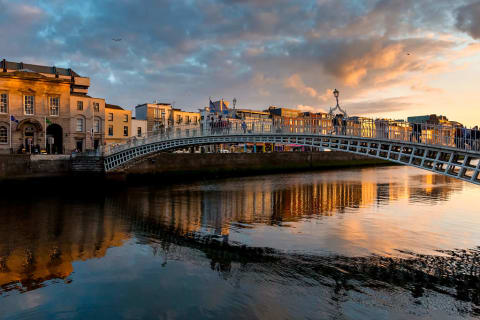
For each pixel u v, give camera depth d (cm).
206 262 1294
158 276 1153
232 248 1466
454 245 1497
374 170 6706
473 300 986
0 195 3183
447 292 1037
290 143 3077
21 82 4416
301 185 3994
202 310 914
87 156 3944
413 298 995
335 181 4438
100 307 934
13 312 913
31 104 4528
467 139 1730
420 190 3469
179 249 1464
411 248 1450
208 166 5453
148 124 6481
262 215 2197
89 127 5172
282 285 1078
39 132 4469
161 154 4938
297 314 895
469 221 1970
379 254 1374
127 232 1773
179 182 4394
